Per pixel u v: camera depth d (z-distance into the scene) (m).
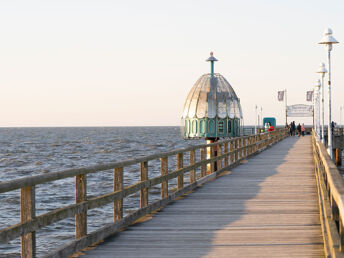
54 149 110.88
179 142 147.50
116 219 10.70
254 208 13.62
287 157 33.94
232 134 35.84
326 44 29.84
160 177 13.87
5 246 20.84
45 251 19.78
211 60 36.69
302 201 14.90
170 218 12.11
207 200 15.14
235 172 23.89
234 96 36.47
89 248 8.97
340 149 68.62
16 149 111.44
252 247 9.09
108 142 151.50
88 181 44.19
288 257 8.30
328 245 7.20
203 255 8.51
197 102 35.72
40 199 34.09
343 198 4.62
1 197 34.69
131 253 8.62
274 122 77.44
